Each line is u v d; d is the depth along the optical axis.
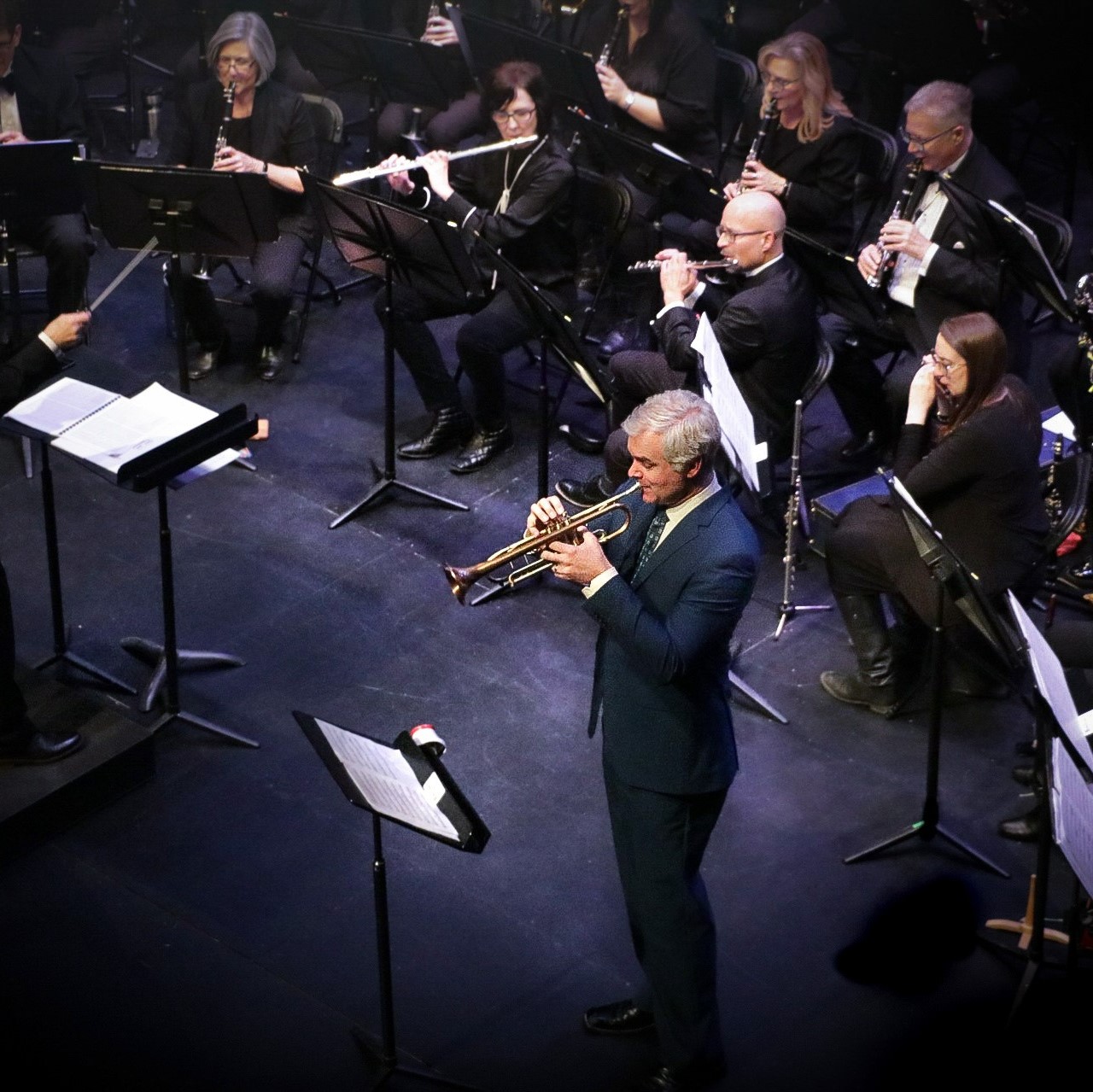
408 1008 7.21
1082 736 6.67
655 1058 6.98
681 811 6.40
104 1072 6.86
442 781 6.10
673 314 9.93
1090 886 5.86
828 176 11.98
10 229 12.18
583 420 11.75
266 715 8.96
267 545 10.40
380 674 9.31
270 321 12.09
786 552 9.90
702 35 13.45
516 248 11.50
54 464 11.05
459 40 13.52
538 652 9.52
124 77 16.84
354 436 11.60
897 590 8.73
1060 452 9.58
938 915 7.71
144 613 9.75
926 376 8.95
